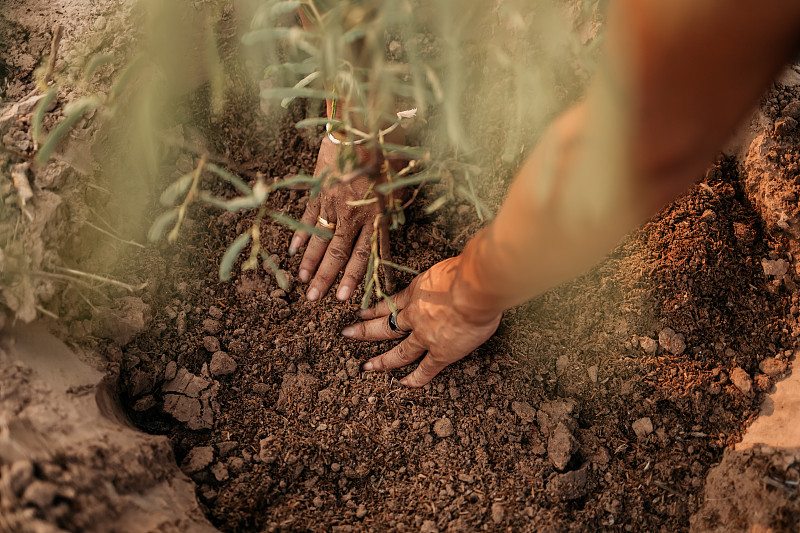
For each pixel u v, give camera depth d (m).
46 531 0.62
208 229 0.93
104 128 0.84
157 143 0.90
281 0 0.59
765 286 0.88
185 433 0.82
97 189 0.83
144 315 0.83
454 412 0.85
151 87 0.67
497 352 0.88
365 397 0.86
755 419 0.82
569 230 0.59
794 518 0.71
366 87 0.58
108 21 0.87
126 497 0.69
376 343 0.89
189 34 0.89
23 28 0.88
